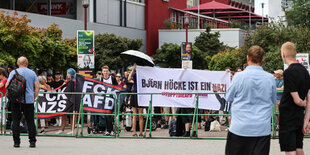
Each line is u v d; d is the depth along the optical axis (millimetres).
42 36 25453
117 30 48094
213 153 10414
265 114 6547
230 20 67750
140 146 11609
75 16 42688
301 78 7156
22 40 23516
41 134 13789
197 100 13352
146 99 13508
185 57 23562
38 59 24547
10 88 10773
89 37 18469
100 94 13555
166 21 55438
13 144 11711
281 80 15617
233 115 6672
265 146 6543
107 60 37938
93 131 14586
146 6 54844
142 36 53844
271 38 31172
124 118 17734
